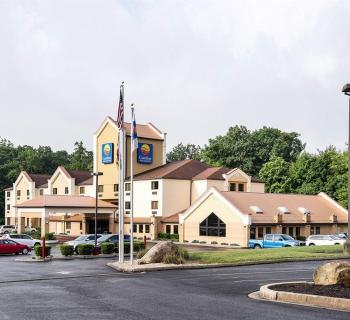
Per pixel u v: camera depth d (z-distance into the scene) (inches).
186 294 716.0
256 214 2327.8
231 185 2883.9
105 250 1729.8
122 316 539.5
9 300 661.9
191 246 2298.2
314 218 2522.1
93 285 836.6
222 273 1029.2
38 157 5137.8
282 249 1535.4
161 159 3196.4
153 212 2878.9
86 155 5310.0
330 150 3410.4
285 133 4215.1
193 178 2930.6
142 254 1395.2
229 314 549.6
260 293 699.4
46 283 877.8
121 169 1305.4
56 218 3253.0
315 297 615.5
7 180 4712.1
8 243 1872.5
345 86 1109.1
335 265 717.9
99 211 2881.4
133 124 1257.4
